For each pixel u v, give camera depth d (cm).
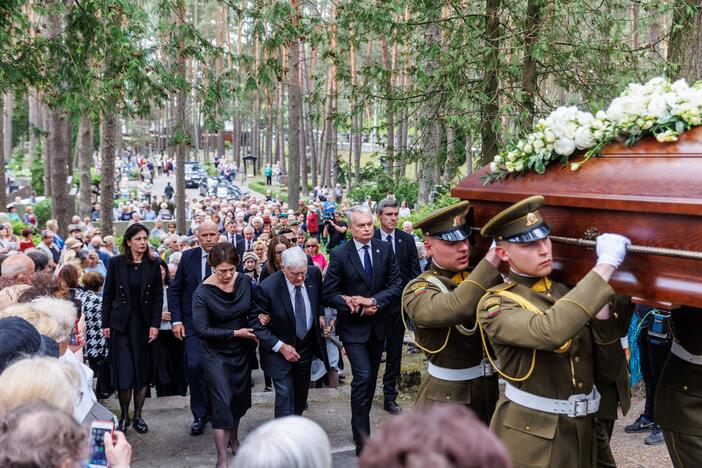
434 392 399
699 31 782
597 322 320
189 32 966
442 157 980
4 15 916
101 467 274
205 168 6688
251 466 158
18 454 187
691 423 349
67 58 941
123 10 934
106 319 612
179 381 690
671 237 276
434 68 895
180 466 552
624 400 340
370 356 586
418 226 384
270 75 1027
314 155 4528
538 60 845
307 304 571
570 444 318
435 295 367
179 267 655
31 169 4259
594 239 307
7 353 293
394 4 885
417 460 122
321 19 1002
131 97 987
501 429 333
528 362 318
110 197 1659
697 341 347
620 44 866
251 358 564
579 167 326
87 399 356
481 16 872
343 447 581
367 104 988
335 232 1908
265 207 2750
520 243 312
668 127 296
